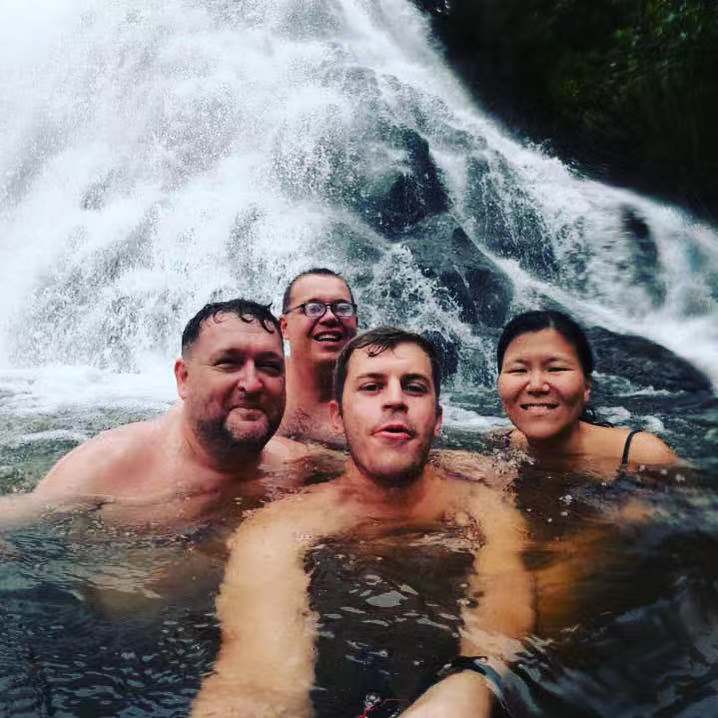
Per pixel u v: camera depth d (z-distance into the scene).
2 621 0.83
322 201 3.59
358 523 1.03
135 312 3.09
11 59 4.88
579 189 4.45
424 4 5.93
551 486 1.20
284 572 0.91
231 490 1.21
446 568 0.92
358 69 4.45
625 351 2.72
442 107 4.73
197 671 0.74
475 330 2.96
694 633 0.81
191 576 0.93
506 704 0.69
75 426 1.77
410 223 3.52
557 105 4.90
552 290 3.68
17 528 1.07
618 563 0.95
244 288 3.11
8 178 4.30
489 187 4.11
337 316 1.67
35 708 0.69
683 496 1.17
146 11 4.98
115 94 4.55
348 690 0.71
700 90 3.87
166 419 1.31
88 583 0.92
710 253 3.92
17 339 3.17
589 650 0.77
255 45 4.90
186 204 3.52
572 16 4.95
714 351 3.08
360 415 1.04
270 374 1.21
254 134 4.00
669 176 4.23
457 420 1.97
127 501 1.16
